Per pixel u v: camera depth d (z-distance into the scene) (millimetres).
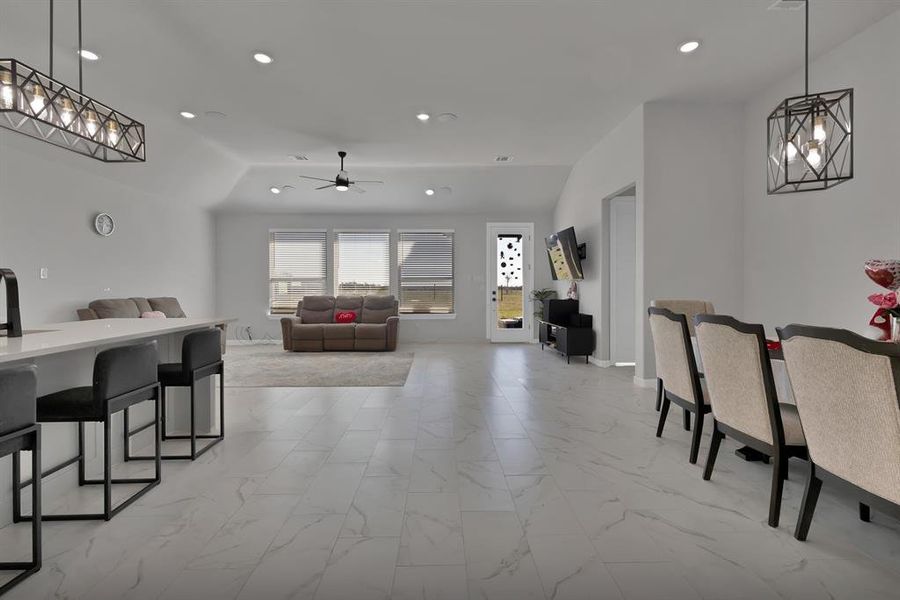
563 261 6645
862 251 3258
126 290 6062
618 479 2318
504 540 1746
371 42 3396
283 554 1654
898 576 1518
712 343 2133
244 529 1832
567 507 2016
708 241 4527
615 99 4430
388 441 2928
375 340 7312
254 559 1624
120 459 2566
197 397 3094
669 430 3143
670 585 1475
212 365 2805
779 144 2586
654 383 4566
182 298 7371
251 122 5094
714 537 1764
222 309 8477
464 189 7812
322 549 1688
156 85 4133
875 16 3070
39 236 4766
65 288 5090
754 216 4387
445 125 5172
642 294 4535
